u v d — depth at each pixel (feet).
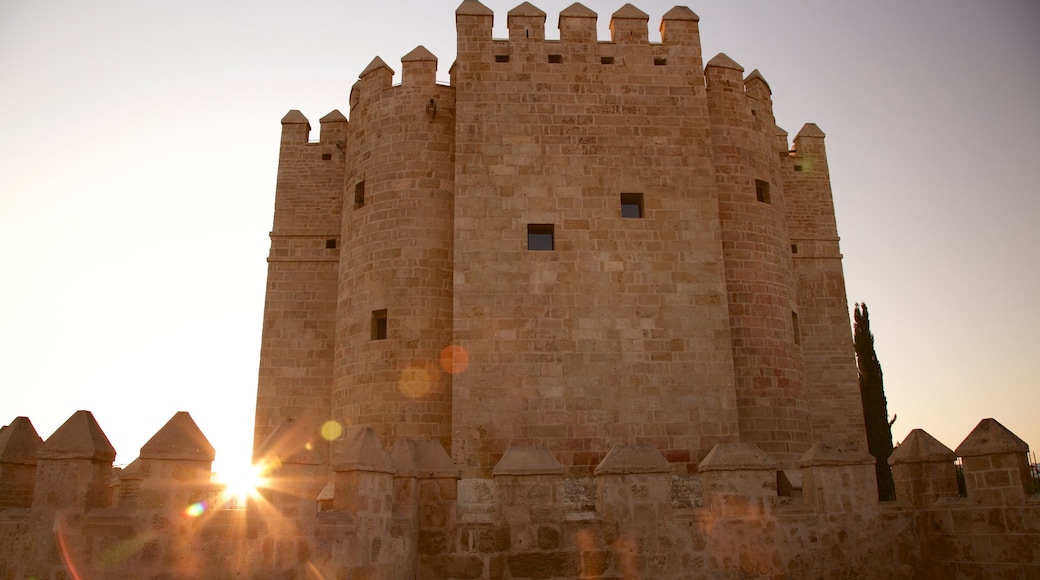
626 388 76.33
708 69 90.63
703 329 78.95
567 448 74.13
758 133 90.63
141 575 39.88
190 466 41.63
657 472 49.98
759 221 86.74
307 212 98.99
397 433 77.56
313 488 42.91
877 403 116.47
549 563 48.03
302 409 92.22
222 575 40.45
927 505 52.34
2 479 45.44
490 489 70.69
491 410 74.64
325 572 41.52
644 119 84.89
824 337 99.71
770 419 80.33
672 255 80.79
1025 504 47.06
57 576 40.01
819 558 50.26
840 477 52.06
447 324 81.82
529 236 81.35
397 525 45.50
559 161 82.53
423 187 84.94
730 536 49.65
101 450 42.06
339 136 101.91
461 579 47.55
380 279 82.79
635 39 87.81
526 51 85.76
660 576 48.44
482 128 82.74
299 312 95.35
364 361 81.05
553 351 76.69
